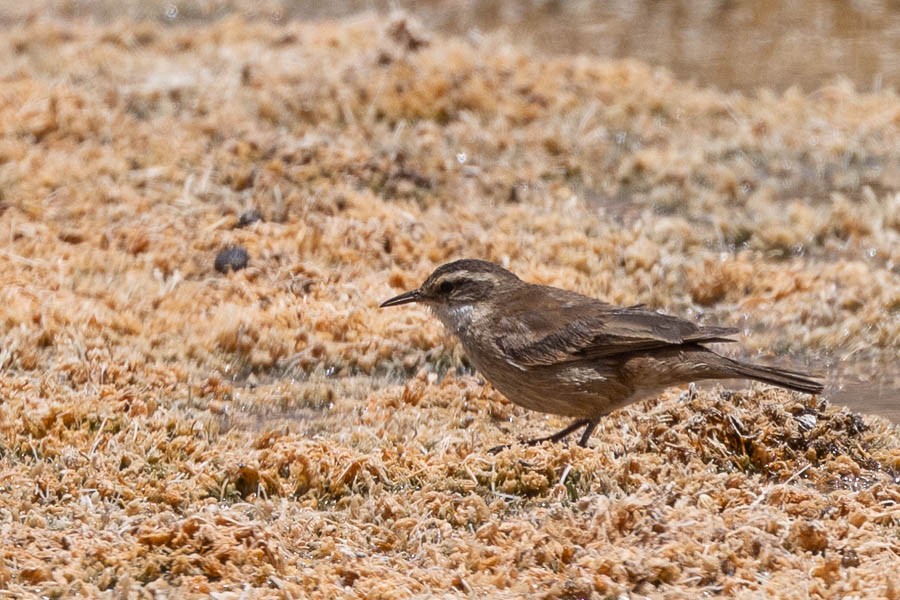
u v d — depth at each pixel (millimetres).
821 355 13562
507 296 11383
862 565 8680
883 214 16078
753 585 8391
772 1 25078
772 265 15141
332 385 12438
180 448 10555
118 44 21656
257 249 14500
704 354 10539
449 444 10742
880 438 10977
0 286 13250
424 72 18938
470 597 8289
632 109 19234
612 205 16688
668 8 24922
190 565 8641
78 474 9875
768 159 17969
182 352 12609
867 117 19141
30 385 11227
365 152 16641
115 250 14508
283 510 9602
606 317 10805
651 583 8484
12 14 24234
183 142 16875
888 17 24062
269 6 25219
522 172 17000
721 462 10547
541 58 21156
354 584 8523
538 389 10922
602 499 9320
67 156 16281
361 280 14070
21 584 8344
